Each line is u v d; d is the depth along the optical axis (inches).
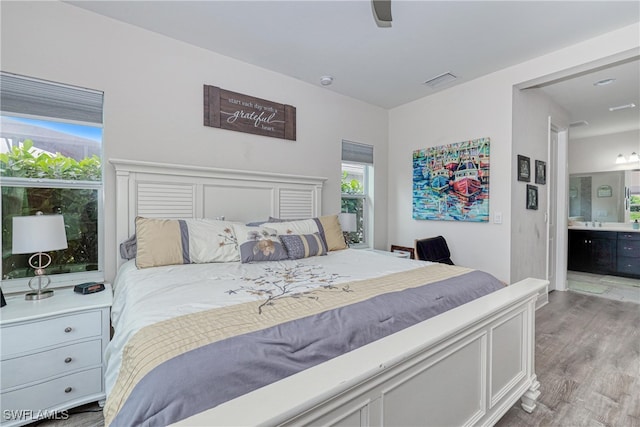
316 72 124.0
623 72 117.6
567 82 127.1
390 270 77.6
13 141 80.4
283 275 71.2
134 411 28.5
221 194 108.6
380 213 165.0
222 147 111.3
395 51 106.6
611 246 194.1
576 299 149.0
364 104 156.3
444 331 43.9
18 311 63.8
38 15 80.4
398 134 163.0
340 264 85.7
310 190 133.0
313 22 90.5
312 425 29.7
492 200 123.6
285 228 104.0
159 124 98.5
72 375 65.9
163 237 82.5
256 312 46.1
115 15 88.6
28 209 82.8
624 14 84.4
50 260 82.6
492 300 58.2
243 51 108.0
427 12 84.2
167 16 88.6
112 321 65.9
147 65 96.3
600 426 62.9
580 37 96.5
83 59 86.4
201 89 106.5
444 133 140.9
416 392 42.2
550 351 95.4
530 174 131.3
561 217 163.5
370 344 39.9
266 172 118.2
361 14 86.4
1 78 76.7
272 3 82.2
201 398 29.4
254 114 118.6
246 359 33.8
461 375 50.1
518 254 124.2
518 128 121.6
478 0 79.1
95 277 90.0
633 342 101.7
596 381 78.9
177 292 56.2
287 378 31.6
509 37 96.8
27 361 61.2
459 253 135.9
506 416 66.1
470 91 130.5
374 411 36.3
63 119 84.5
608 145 200.7
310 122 135.6
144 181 93.6
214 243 87.9
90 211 91.1
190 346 35.4
